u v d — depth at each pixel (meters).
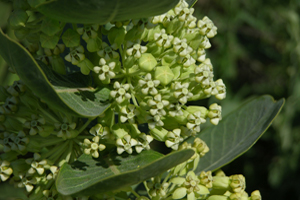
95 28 0.32
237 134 0.43
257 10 1.00
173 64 0.34
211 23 0.35
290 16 0.96
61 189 0.32
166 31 0.34
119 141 0.33
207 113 0.35
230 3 0.96
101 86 0.34
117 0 0.28
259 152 1.04
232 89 1.01
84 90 0.33
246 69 1.07
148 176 0.31
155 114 0.33
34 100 0.35
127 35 0.33
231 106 0.97
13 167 0.35
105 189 0.31
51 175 0.35
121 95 0.33
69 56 0.33
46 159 0.35
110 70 0.33
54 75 0.33
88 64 0.33
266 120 0.42
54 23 0.32
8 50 0.29
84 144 0.34
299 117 0.92
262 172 1.03
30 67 0.29
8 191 0.62
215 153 0.43
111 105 0.34
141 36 0.34
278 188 0.97
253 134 0.42
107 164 0.34
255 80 1.07
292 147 0.93
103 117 0.34
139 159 0.34
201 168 0.43
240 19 1.04
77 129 0.36
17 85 0.35
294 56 0.96
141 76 0.36
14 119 0.36
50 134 0.36
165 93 0.33
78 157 0.36
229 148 0.43
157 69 0.33
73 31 0.33
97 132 0.34
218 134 0.43
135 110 0.33
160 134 0.34
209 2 0.99
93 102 0.33
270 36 1.07
